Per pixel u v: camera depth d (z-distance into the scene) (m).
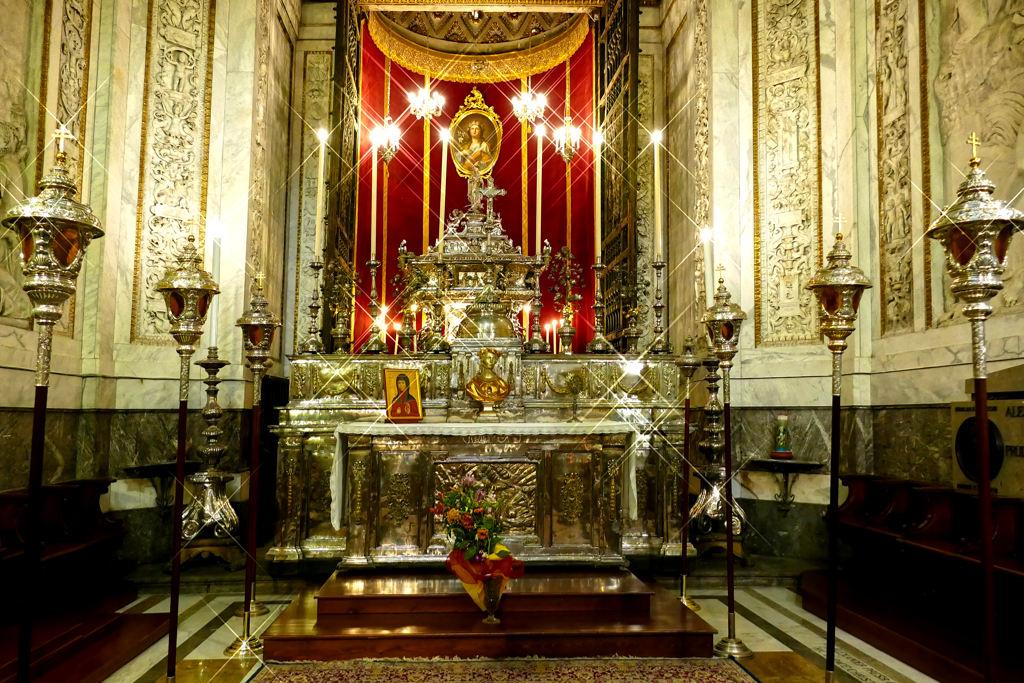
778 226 8.00
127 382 7.26
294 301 10.26
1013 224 3.34
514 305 7.41
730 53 8.42
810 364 7.52
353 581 5.53
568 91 11.16
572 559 5.88
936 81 6.51
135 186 7.51
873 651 5.05
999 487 5.09
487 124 11.29
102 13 7.18
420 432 5.87
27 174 6.09
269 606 6.02
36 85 6.20
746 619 5.82
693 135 8.99
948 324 6.17
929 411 6.27
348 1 9.16
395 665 4.67
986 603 3.20
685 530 6.03
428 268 7.33
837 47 7.74
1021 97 5.48
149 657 4.90
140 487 7.18
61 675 4.33
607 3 10.01
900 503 6.09
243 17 8.30
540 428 5.91
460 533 5.02
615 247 9.57
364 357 6.89
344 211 9.32
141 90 7.62
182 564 6.74
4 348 5.58
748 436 7.81
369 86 10.67
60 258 3.37
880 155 7.25
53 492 5.64
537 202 11.02
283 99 9.99
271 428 6.59
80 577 5.89
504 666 4.66
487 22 11.38
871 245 7.32
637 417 6.88
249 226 8.12
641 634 4.89
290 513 6.49
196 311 4.46
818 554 7.20
